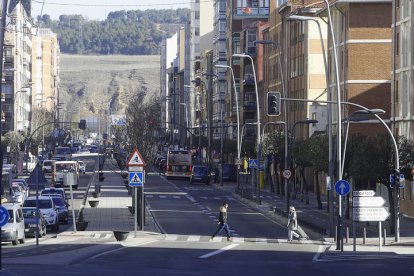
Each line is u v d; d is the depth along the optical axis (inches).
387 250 2743.6
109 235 3186.5
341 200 2721.5
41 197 3575.3
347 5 5285.4
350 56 5246.1
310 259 2361.0
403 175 3388.3
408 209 4183.1
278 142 5590.6
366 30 5246.1
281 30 7032.5
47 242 2908.5
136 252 2527.1
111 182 7175.2
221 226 3043.8
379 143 3412.9
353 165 3442.4
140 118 7815.0
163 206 4722.0
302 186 5383.9
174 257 2358.5
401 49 4345.5
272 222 3873.0
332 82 5595.5
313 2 6550.2
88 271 1883.6
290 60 6786.4
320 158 4165.8
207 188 6584.6
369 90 5241.1
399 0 4399.6
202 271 1940.2
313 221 3897.6
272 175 6776.6
